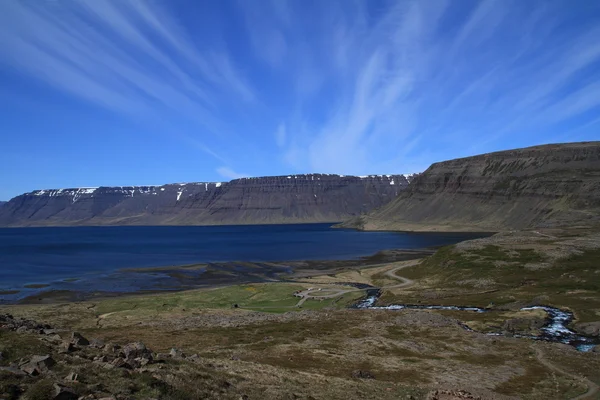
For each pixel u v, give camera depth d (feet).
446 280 422.82
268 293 382.22
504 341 215.72
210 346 199.41
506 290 360.89
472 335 228.43
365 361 177.37
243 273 541.75
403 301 351.25
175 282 472.85
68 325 264.11
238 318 284.41
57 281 473.67
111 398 73.05
